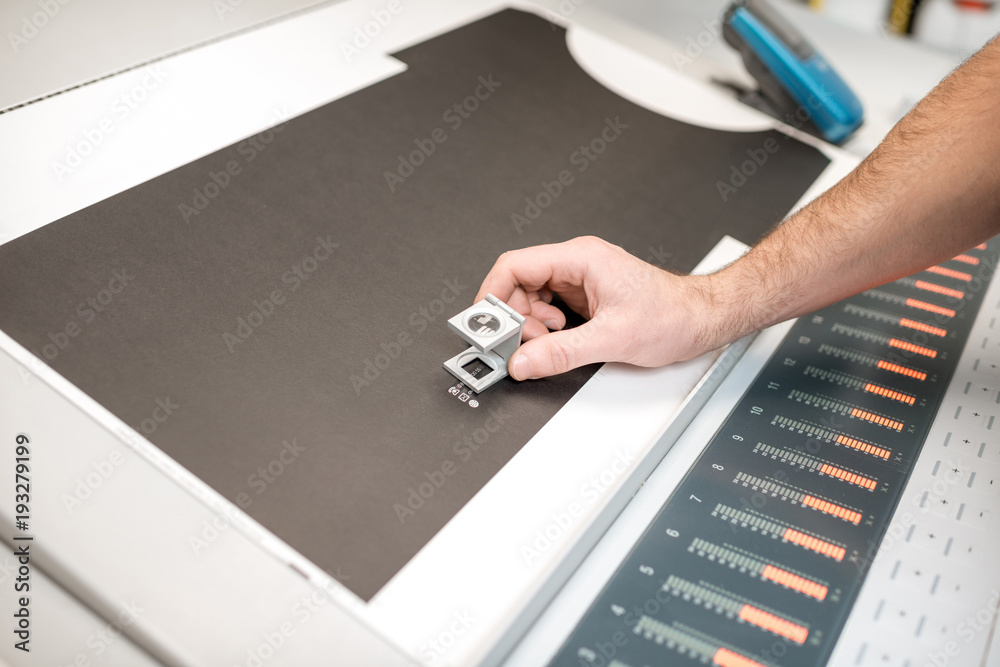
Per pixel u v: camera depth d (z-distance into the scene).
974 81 0.84
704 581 0.64
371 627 0.57
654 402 0.78
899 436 0.77
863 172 0.87
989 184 0.78
